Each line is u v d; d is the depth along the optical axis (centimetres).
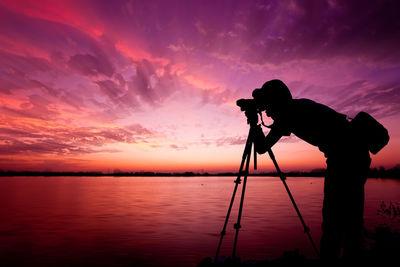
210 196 1891
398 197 1502
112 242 580
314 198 1619
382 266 239
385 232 329
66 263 447
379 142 176
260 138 227
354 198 177
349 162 177
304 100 202
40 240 599
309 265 279
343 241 185
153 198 1738
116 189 2914
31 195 1983
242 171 254
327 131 186
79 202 1466
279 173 246
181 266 427
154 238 618
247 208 1140
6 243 576
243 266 298
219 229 714
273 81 210
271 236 618
